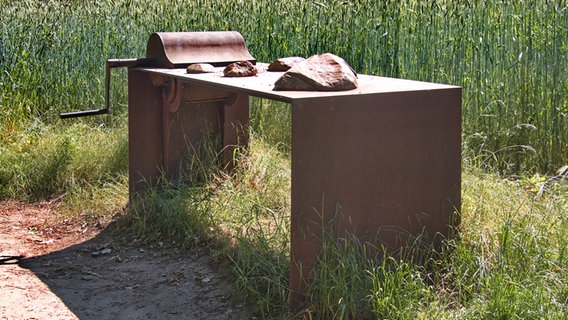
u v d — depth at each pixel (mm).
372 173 4246
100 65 9602
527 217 4910
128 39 9891
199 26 9477
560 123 6953
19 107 8805
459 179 4527
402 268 4250
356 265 4062
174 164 6473
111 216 6125
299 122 3994
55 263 5230
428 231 4473
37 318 4258
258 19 9016
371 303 4004
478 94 7270
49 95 9391
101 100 9133
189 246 5320
